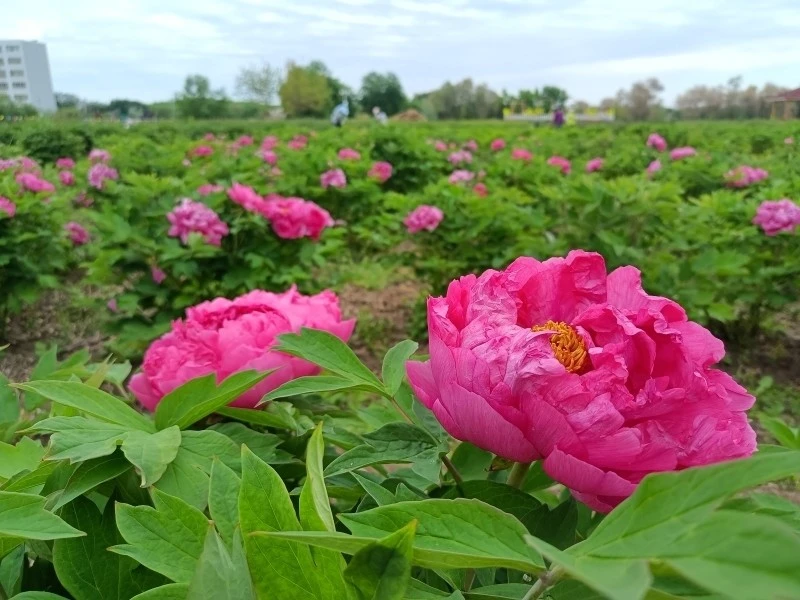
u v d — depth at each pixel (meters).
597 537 0.53
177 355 1.33
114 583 0.84
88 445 0.87
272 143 13.27
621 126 23.78
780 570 0.41
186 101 47.31
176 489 0.89
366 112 66.62
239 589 0.58
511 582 0.89
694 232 5.54
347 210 8.78
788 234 5.45
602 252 5.26
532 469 1.08
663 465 0.74
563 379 0.75
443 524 0.63
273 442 1.09
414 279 7.92
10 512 0.70
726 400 0.79
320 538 0.53
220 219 5.22
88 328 6.44
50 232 6.10
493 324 0.83
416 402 1.07
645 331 0.81
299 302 1.50
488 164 12.01
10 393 1.28
